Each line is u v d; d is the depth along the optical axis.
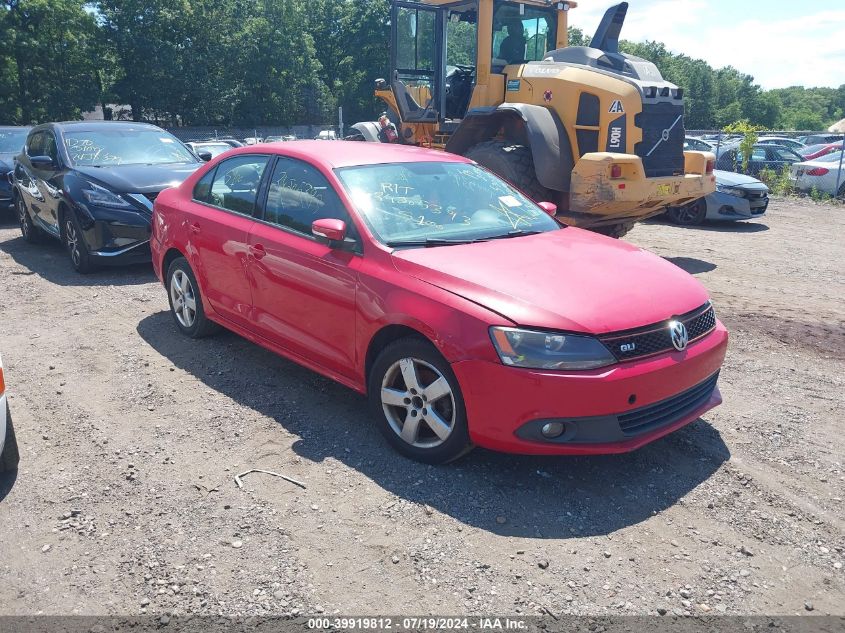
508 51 9.90
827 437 4.23
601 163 7.88
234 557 3.06
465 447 3.65
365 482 3.66
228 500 3.50
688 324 3.76
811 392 4.93
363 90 67.12
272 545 3.14
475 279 3.66
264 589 2.86
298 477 3.71
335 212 4.34
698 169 9.05
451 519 3.34
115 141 9.11
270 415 4.45
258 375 5.11
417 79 10.45
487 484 3.65
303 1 68.69
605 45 9.30
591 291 3.62
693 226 13.08
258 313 4.87
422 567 2.99
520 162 8.62
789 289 8.07
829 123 198.50
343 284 4.09
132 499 3.52
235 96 58.09
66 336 5.98
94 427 4.30
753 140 19.50
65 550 3.12
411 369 3.77
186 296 5.80
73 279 8.00
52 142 9.09
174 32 54.75
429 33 10.25
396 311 3.75
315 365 4.49
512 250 4.10
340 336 4.19
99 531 3.26
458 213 4.56
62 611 2.75
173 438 4.16
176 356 5.49
